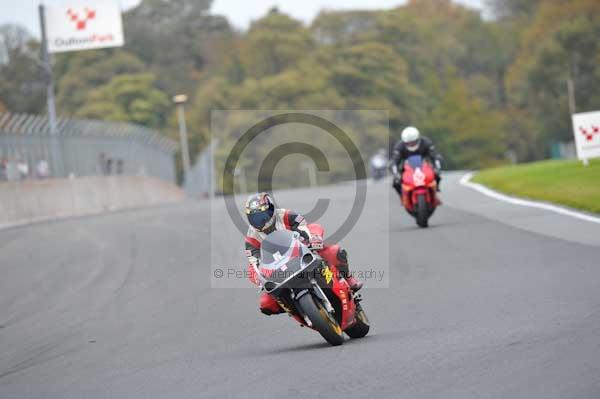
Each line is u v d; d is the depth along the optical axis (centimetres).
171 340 3384
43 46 14225
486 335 2716
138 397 2473
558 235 4956
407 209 6259
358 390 2223
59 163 13775
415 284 4006
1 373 3178
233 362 2808
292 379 2445
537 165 10550
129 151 17012
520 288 3541
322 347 2906
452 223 6241
